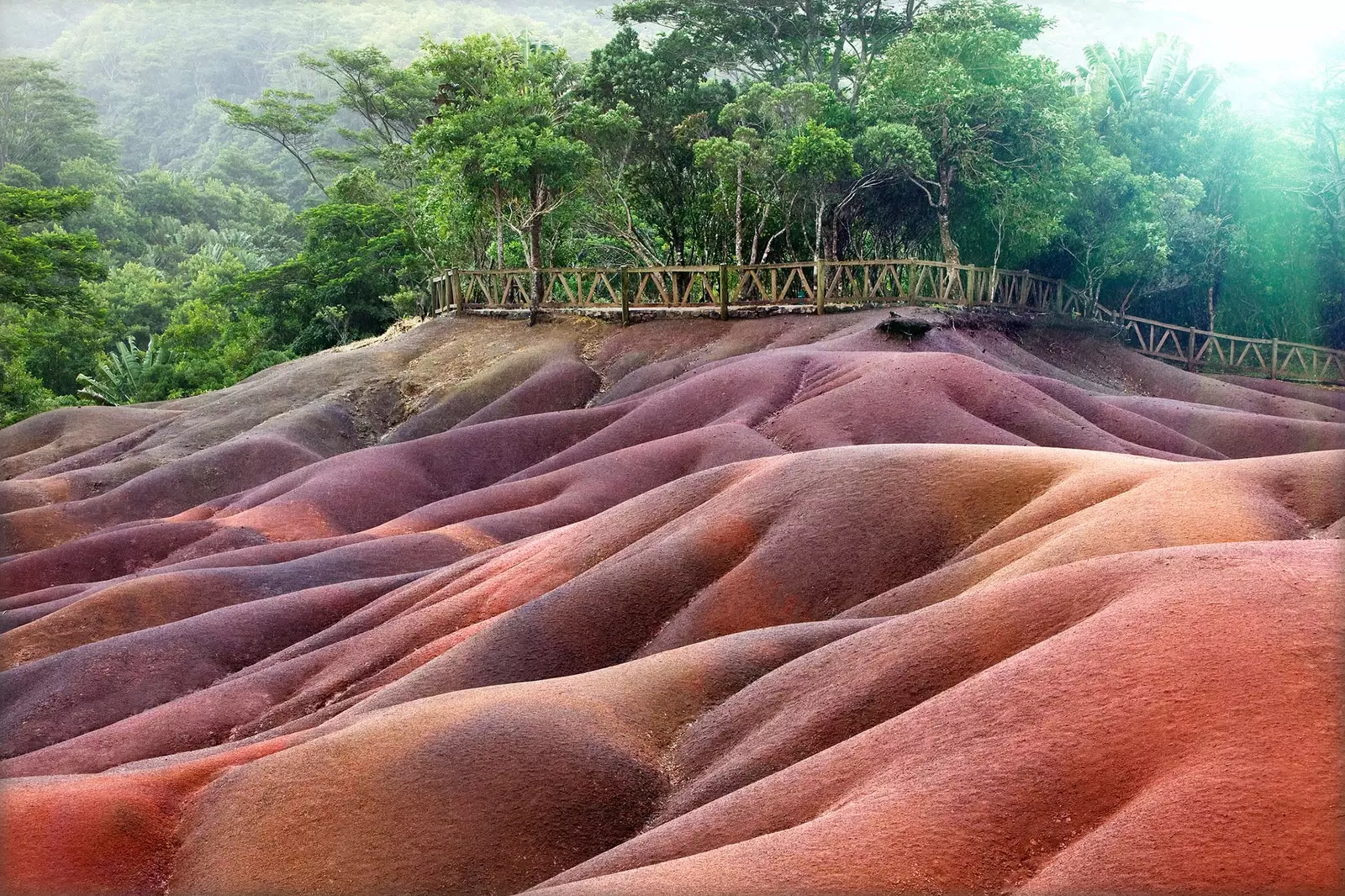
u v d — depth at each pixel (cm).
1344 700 767
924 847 801
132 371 6506
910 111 4131
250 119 8106
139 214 10456
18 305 5512
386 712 1361
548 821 1159
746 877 798
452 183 4644
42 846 1193
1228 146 5238
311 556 2648
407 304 6344
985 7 4812
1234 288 5319
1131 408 3316
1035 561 1418
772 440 2908
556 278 5184
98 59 14438
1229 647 852
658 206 5091
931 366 3017
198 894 1155
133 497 3594
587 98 5309
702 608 1712
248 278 7138
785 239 4641
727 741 1227
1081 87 5531
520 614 1744
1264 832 690
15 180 8894
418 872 1124
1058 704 885
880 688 1134
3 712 2077
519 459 3459
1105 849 732
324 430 4088
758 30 5338
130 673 2136
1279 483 1490
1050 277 4812
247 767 1306
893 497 1802
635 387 3859
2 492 3647
